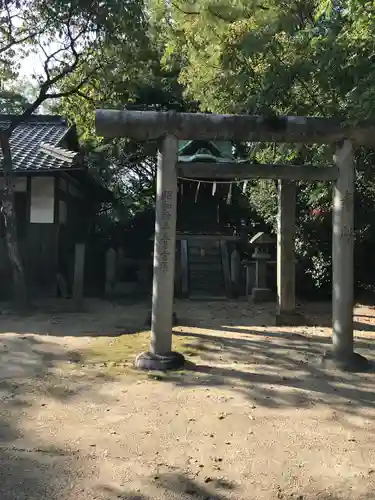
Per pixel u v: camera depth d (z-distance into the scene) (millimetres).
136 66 11234
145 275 16188
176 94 15492
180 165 6586
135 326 9570
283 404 5098
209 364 6680
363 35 5906
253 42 6312
